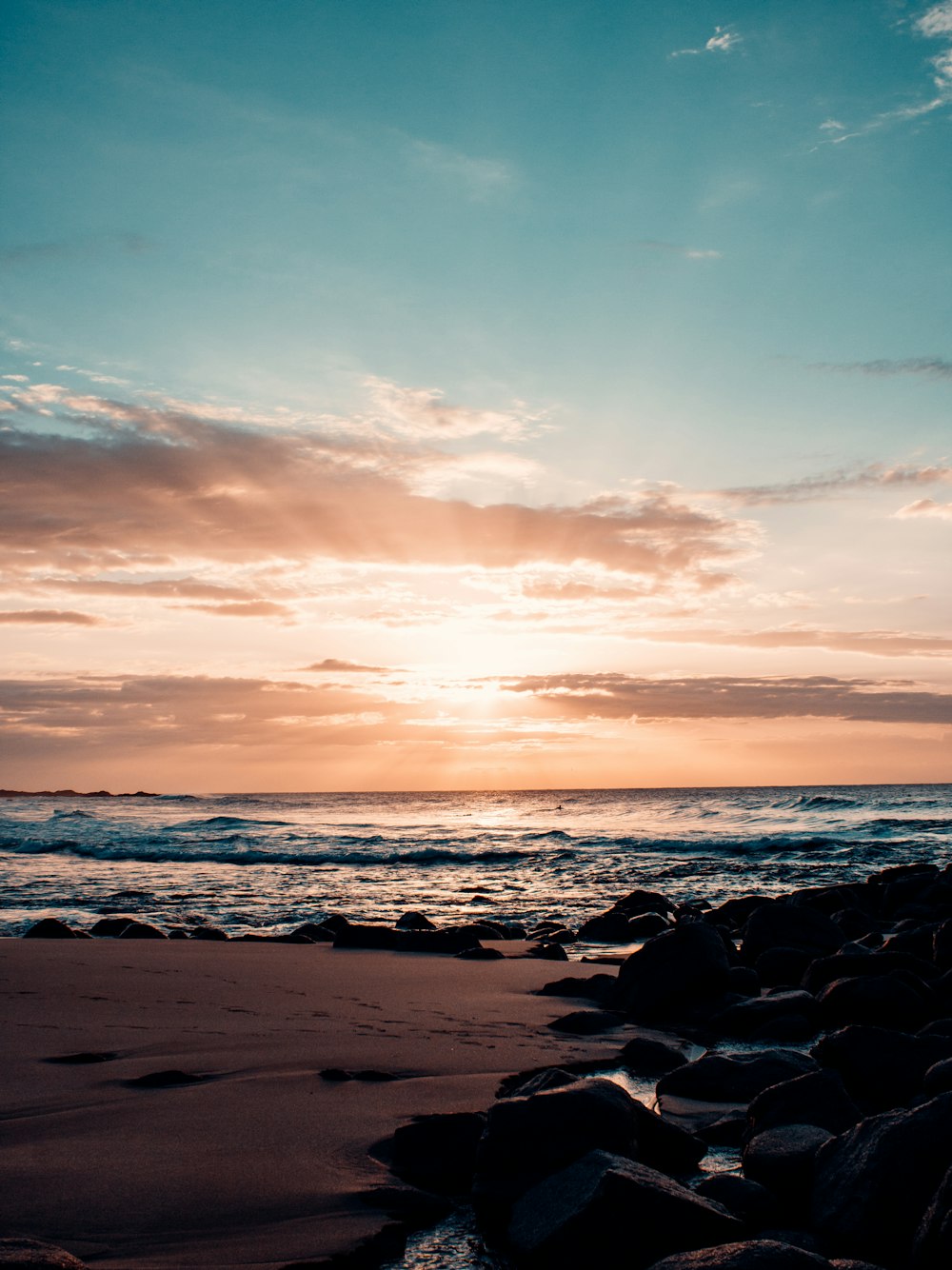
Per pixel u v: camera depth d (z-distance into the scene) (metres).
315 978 9.61
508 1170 4.11
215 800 142.00
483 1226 3.94
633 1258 3.43
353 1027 7.29
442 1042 6.85
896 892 17.02
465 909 18.78
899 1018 7.41
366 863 30.11
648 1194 3.55
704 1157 4.80
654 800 94.75
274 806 98.38
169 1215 3.78
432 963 10.72
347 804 108.69
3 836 42.09
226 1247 3.54
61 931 13.09
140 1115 5.00
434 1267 3.59
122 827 46.75
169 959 10.73
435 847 33.78
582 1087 4.40
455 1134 4.50
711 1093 5.77
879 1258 3.58
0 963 10.20
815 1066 5.86
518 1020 7.80
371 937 12.36
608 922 14.38
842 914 14.54
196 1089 5.50
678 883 23.80
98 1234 3.60
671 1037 7.55
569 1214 3.57
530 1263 3.54
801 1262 2.96
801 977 9.98
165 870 27.61
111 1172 4.19
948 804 55.69
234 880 24.64
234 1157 4.40
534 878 25.14
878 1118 4.07
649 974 8.48
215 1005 8.05
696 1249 3.24
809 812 49.69
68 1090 5.46
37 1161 4.30
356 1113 5.09
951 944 9.88
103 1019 7.43
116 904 19.02
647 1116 4.69
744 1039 7.61
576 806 80.19
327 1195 4.02
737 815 50.22
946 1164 3.61
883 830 38.81
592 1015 7.64
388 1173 4.29
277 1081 5.68
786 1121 4.72
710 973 8.35
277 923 16.41
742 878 24.95
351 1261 3.51
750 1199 4.02
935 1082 4.96
